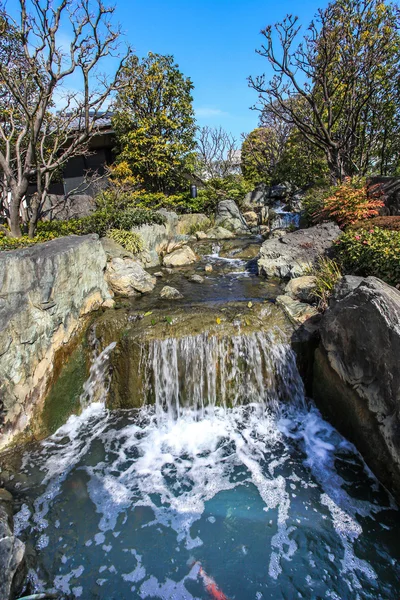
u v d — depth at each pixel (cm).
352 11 1216
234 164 2594
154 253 1073
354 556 338
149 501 406
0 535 312
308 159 1788
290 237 994
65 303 550
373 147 1547
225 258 1189
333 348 488
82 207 1298
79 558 341
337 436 495
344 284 527
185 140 1656
